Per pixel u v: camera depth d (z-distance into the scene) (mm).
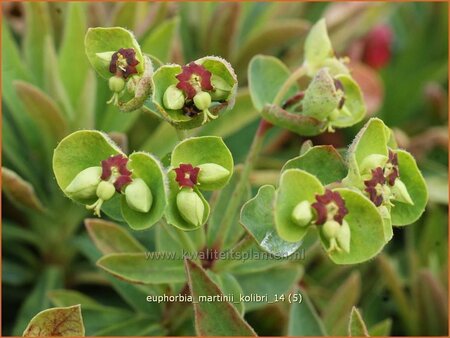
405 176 123
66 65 192
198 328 115
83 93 176
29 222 195
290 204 110
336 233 108
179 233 131
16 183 167
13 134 193
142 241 178
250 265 141
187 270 116
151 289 160
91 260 181
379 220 109
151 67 118
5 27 190
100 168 112
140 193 109
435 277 190
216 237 137
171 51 182
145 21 192
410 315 192
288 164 122
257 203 115
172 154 114
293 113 141
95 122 192
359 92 138
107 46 123
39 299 181
